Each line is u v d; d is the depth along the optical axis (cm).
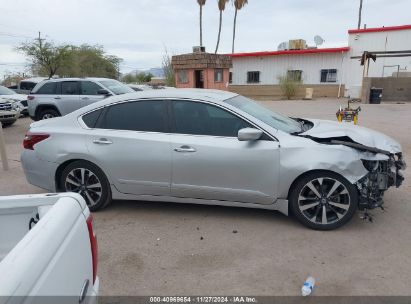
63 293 173
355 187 426
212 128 457
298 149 427
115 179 488
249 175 443
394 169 457
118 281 350
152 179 475
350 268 362
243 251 398
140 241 427
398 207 508
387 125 1258
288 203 445
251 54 2997
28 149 519
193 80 2500
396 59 2628
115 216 497
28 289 143
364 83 2227
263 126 446
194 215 494
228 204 464
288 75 2873
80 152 488
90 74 5156
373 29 2627
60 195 220
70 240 189
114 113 493
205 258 387
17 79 4791
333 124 528
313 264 370
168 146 460
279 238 424
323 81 2859
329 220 438
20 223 218
